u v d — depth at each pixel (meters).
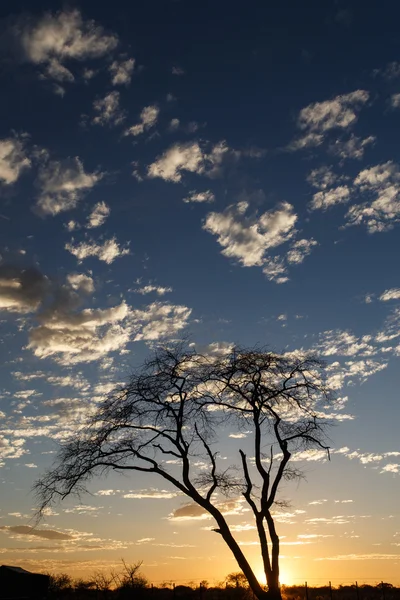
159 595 47.19
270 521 30.83
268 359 32.91
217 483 32.16
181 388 32.81
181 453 32.06
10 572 41.25
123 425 32.72
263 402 32.50
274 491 31.16
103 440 32.69
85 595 46.00
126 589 45.84
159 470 32.22
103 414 32.97
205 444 32.62
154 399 32.66
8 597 40.50
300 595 58.56
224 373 32.75
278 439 32.38
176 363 32.88
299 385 32.91
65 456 32.94
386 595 50.62
